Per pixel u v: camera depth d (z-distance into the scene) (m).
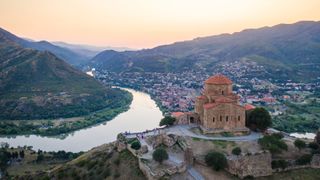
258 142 149.38
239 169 129.12
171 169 125.81
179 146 152.62
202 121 178.75
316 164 138.12
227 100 166.12
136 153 144.00
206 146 147.88
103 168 146.62
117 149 159.12
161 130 174.12
